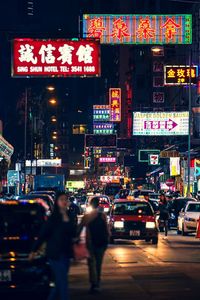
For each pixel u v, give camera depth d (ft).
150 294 81.61
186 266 112.98
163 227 224.12
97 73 186.29
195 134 304.30
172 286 88.63
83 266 112.37
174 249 149.18
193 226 198.29
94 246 84.69
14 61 185.98
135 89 620.08
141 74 618.85
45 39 185.98
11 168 449.89
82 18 217.77
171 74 288.51
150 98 517.14
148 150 414.00
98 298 78.95
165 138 447.42
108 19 216.33
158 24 217.36
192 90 343.05
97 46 185.78
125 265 114.42
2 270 69.67
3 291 69.41
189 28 217.36
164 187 387.34
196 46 333.01
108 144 449.89
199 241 176.45
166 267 111.45
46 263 70.03
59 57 185.68
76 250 61.82
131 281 93.56
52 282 69.82
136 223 162.09
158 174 488.85
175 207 242.78
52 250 61.62
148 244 165.58
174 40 217.56
